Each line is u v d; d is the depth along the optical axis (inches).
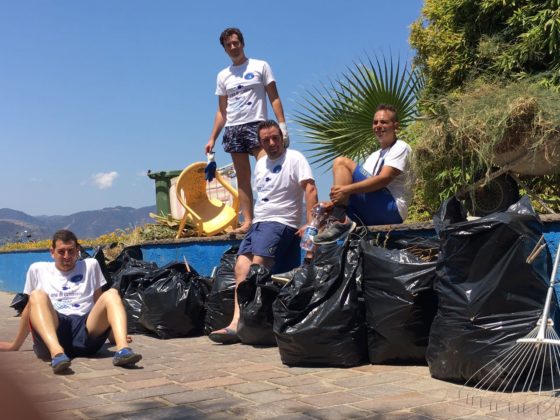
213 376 167.5
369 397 138.2
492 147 168.6
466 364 139.9
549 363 138.0
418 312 162.7
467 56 324.8
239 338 221.3
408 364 168.2
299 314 174.4
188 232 376.5
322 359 171.2
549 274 143.4
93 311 200.2
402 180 205.6
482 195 181.6
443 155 181.6
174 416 130.1
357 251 176.4
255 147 275.6
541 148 166.2
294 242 234.2
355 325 170.7
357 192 201.9
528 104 163.8
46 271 207.9
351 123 327.3
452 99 184.9
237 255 238.8
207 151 299.4
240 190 289.9
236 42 274.5
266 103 280.2
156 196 441.4
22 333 195.2
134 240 402.9
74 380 167.6
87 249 440.8
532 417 118.0
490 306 137.2
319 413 127.8
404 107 328.5
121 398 146.6
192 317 248.8
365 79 321.1
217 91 288.2
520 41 305.6
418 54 350.6
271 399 140.6
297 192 229.6
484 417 119.5
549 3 293.6
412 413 124.3
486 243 138.1
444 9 333.7
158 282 254.4
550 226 171.6
